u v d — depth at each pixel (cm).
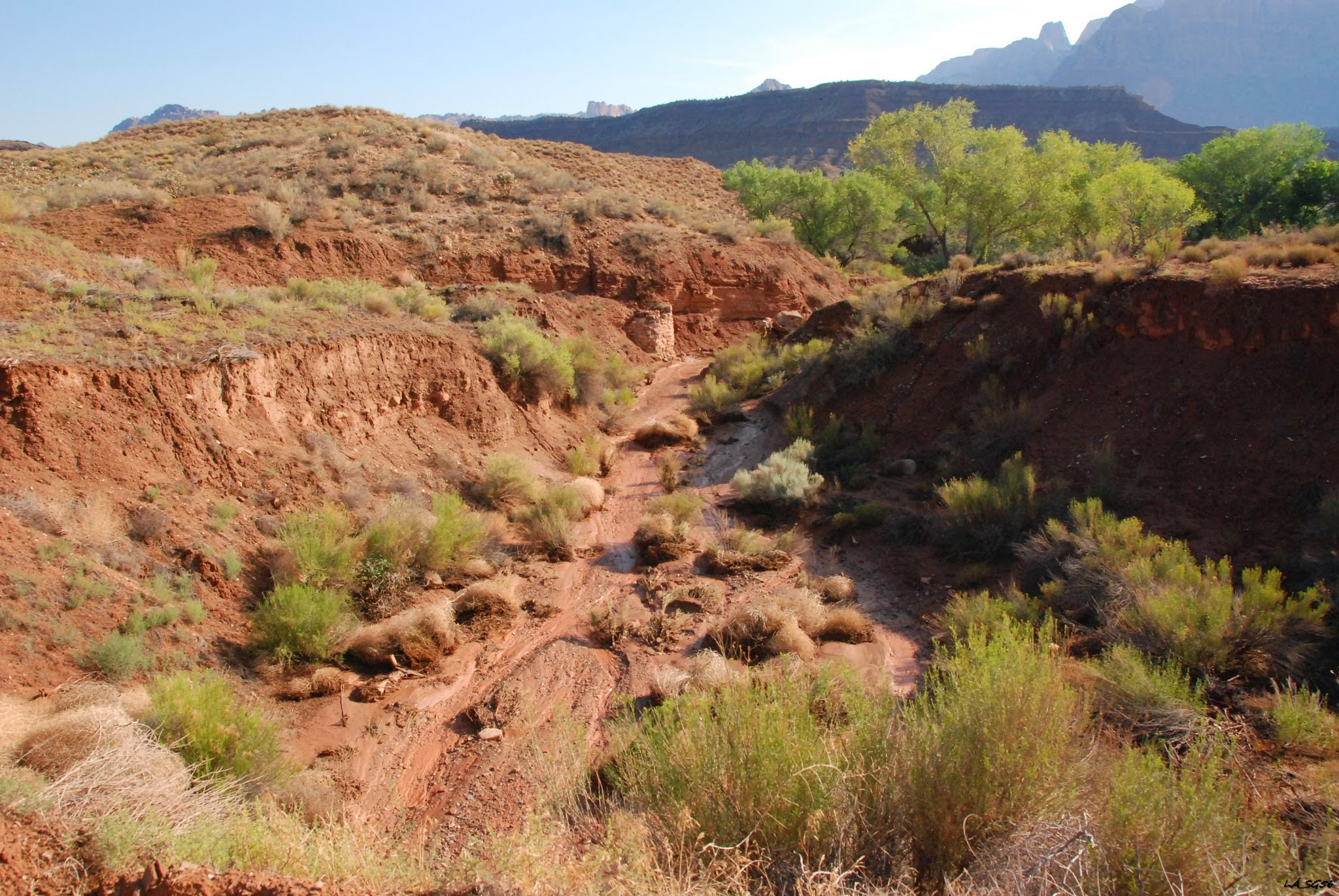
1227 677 742
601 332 2773
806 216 4206
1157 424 1280
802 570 1205
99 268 1454
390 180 3300
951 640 930
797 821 438
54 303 1226
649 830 442
